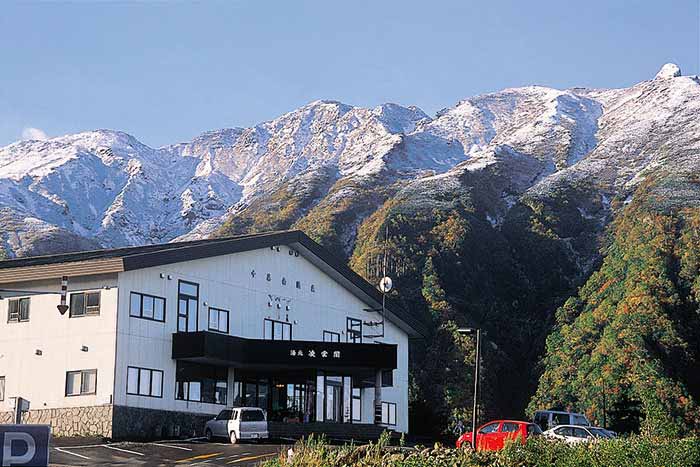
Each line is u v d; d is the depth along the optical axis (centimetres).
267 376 5528
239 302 5362
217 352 4925
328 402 5688
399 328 6675
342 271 6066
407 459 2528
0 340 4944
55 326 4803
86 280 4766
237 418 4531
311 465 2547
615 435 4144
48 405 4738
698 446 3297
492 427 4059
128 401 4647
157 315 4866
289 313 5709
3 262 5650
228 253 5284
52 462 3491
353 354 5344
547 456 2859
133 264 4672
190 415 4988
